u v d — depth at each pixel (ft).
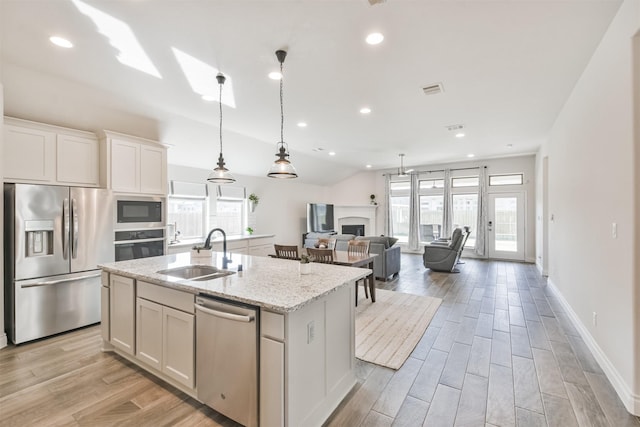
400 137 18.31
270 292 6.13
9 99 10.04
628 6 6.44
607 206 8.02
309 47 8.16
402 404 6.94
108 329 9.16
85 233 11.28
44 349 9.57
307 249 13.78
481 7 6.59
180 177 18.93
